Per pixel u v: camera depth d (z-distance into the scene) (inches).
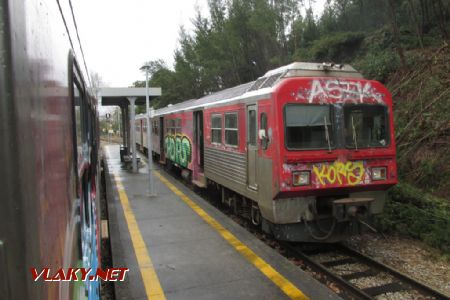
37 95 39.5
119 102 780.0
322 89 260.2
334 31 858.1
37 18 41.9
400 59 532.7
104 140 2075.5
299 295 187.5
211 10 855.7
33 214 35.7
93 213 170.6
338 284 225.0
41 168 40.0
